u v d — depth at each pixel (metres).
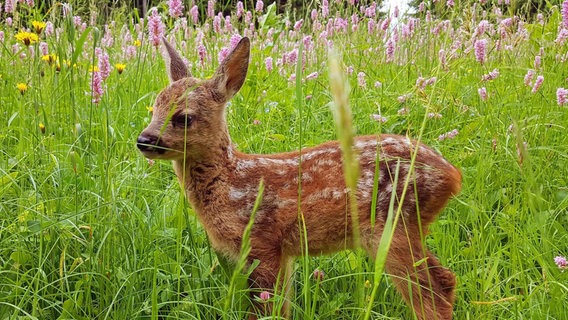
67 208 0.76
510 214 0.77
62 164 0.84
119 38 1.63
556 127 0.99
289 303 0.71
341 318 0.70
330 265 0.80
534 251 0.66
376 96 1.17
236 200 0.72
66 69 0.90
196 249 0.72
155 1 1.64
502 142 0.91
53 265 0.70
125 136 0.95
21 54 1.27
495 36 1.37
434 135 1.04
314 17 1.53
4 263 0.67
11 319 0.60
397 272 0.68
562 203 0.79
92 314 0.67
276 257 0.71
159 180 0.93
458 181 0.69
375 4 1.46
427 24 1.37
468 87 1.18
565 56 1.10
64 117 0.98
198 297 0.70
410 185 0.67
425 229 0.69
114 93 1.16
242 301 0.72
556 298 0.62
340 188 0.69
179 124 0.71
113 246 0.70
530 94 1.04
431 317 0.67
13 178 0.78
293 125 1.12
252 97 1.20
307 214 0.70
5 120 1.03
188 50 1.46
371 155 0.69
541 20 1.44
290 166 0.73
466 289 0.70
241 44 0.75
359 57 1.39
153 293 0.58
